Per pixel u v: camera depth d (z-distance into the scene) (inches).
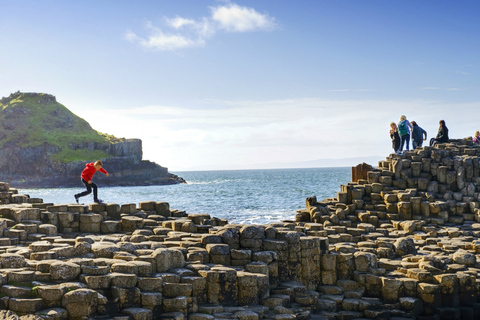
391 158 1343.5
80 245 618.5
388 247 826.2
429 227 1059.9
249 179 7790.4
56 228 811.4
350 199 1229.7
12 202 1001.5
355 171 1382.9
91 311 493.4
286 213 1989.4
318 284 720.3
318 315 649.0
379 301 684.7
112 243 671.8
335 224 1133.1
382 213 1161.4
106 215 927.7
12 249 631.2
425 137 1444.4
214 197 3314.5
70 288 501.0
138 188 6579.7
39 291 494.6
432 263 723.4
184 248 668.1
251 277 606.5
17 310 480.7
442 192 1213.7
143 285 548.1
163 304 542.9
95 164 978.1
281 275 693.3
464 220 1128.8
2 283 504.7
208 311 567.2
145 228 881.5
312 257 716.0
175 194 3998.5
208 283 591.2
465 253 770.8
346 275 730.2
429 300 669.3
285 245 695.1
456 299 677.9
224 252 667.4
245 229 703.1
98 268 533.6
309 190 3804.1
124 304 522.6
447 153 1268.5
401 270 725.9
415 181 1234.6
